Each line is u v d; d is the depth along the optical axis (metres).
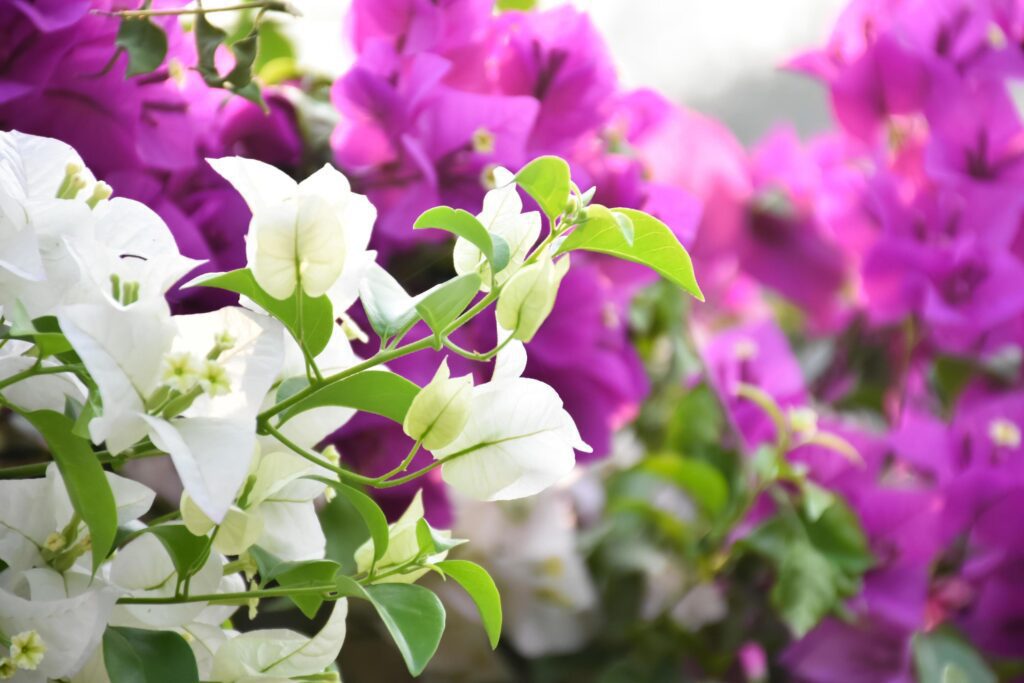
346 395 0.80
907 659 1.07
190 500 0.79
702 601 1.10
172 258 0.79
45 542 0.81
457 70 1.05
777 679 1.10
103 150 0.95
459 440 0.80
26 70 0.93
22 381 0.82
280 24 1.09
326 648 0.82
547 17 1.06
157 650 0.80
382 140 1.01
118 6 0.95
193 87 0.98
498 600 0.80
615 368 1.06
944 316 1.11
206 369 0.77
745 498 1.08
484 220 0.81
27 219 0.80
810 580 1.05
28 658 0.78
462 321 0.79
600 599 1.10
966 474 1.07
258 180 0.79
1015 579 1.08
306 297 0.78
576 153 1.08
